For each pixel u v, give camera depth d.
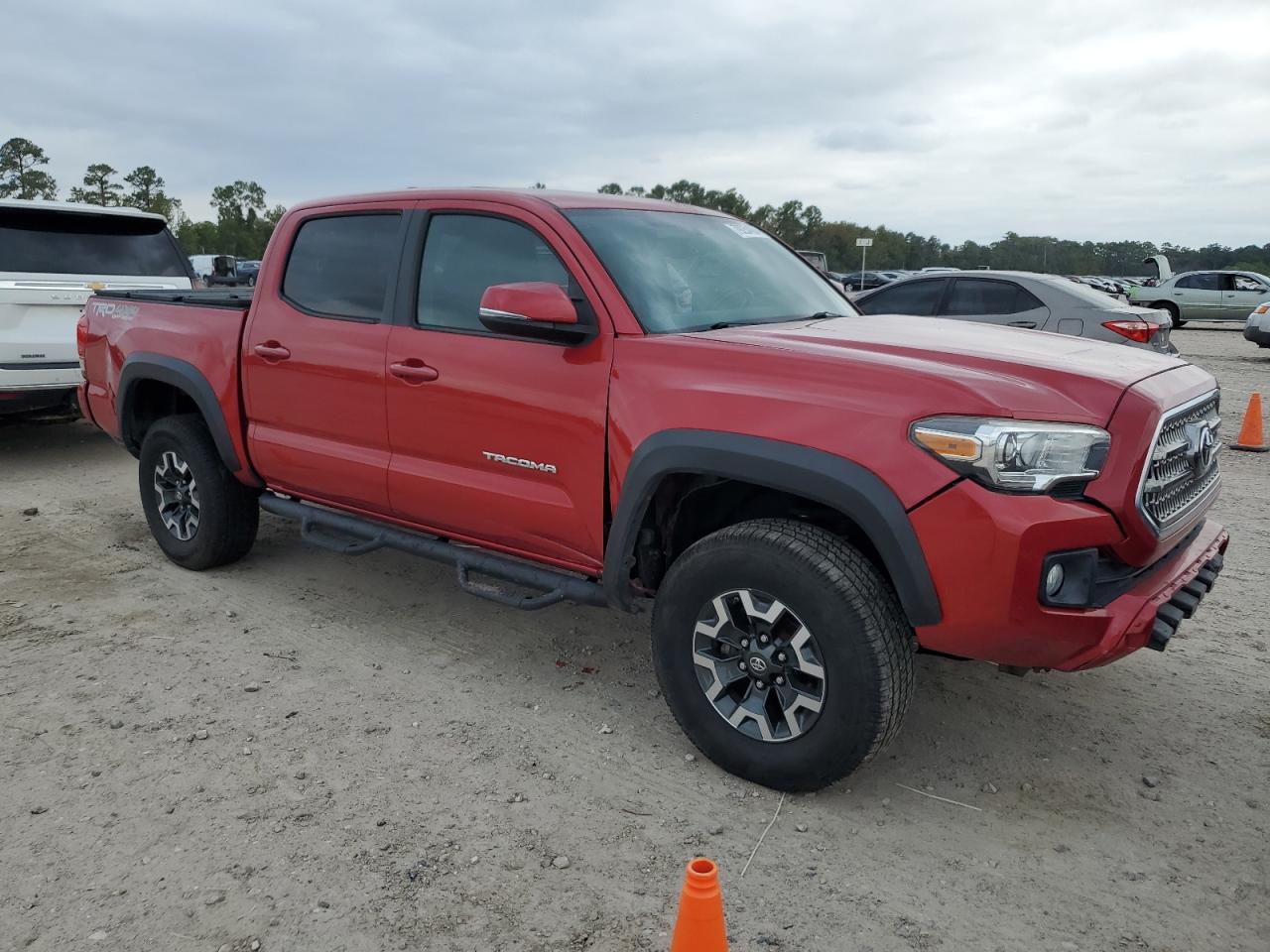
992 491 2.61
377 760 3.27
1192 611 2.89
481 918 2.49
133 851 2.75
